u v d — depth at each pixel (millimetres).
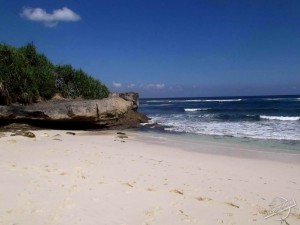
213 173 9938
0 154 9977
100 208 6035
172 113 41750
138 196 6922
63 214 5594
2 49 20125
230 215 6418
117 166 9664
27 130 17422
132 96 25812
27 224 5098
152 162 10836
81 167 8992
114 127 21969
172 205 6617
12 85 18938
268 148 15031
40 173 7906
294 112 40250
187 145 15758
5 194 6234
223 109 50625
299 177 9930
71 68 25203
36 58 23312
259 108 51250
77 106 19188
